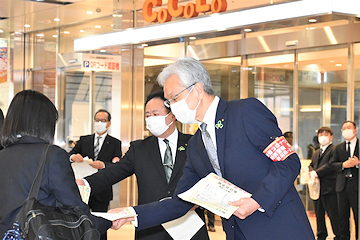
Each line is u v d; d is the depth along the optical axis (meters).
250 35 6.93
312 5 3.75
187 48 7.45
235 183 2.02
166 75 2.10
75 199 1.81
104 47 5.45
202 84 2.06
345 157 5.90
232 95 7.16
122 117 7.60
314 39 6.34
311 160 6.39
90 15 7.84
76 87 8.47
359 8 3.75
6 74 9.39
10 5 7.24
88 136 5.85
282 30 6.64
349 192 5.82
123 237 6.08
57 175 1.79
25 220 1.63
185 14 5.50
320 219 6.22
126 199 7.43
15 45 9.30
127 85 7.61
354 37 6.06
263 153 2.00
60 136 8.62
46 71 9.05
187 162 2.33
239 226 2.02
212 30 4.46
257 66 7.04
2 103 9.41
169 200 2.34
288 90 6.98
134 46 7.54
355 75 6.26
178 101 2.07
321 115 6.81
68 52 8.45
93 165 4.20
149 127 2.72
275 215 1.95
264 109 2.02
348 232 5.89
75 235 1.68
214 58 7.21
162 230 2.66
